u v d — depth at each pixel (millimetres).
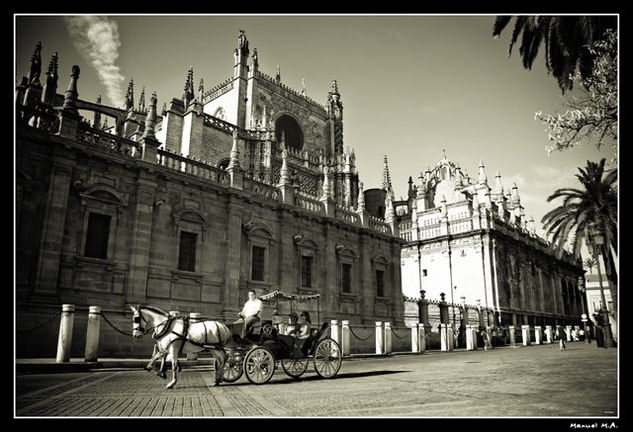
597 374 14852
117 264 20891
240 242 26344
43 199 18953
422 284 53906
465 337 40406
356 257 34688
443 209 54156
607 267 32281
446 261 52250
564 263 67750
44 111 21141
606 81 14812
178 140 40438
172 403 9180
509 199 68000
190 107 41812
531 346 42156
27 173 18609
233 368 13719
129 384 12422
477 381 13273
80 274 19672
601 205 31953
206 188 25250
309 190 54188
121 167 21859
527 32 18422
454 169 69625
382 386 12250
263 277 27656
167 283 22672
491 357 25594
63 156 19672
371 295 35062
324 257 32219
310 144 60031
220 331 12766
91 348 16328
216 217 25672
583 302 72812
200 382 13344
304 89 63656
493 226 50812
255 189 28406
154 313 12539
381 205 66188
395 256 38281
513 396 10023
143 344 20578
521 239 56625
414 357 26844
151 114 23609
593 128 15734
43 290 18109
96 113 43625
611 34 13812
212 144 44000
